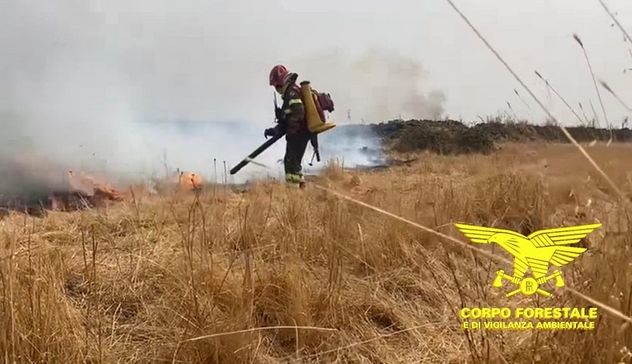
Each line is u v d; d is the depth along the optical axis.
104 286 3.29
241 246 4.00
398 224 3.96
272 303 3.08
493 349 2.28
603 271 2.26
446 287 3.27
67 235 4.34
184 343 2.57
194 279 3.09
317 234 3.96
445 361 2.61
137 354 2.64
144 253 3.78
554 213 3.68
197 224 4.20
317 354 2.71
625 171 2.43
